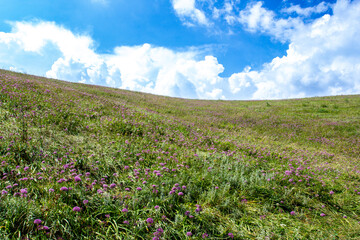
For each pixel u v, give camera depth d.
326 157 8.96
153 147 6.48
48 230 2.55
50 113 7.34
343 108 22.97
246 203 4.03
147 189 3.79
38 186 3.32
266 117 19.77
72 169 3.99
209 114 20.83
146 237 2.75
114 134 7.07
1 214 2.54
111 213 3.08
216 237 2.91
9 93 8.36
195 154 6.15
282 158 7.57
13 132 5.10
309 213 4.09
